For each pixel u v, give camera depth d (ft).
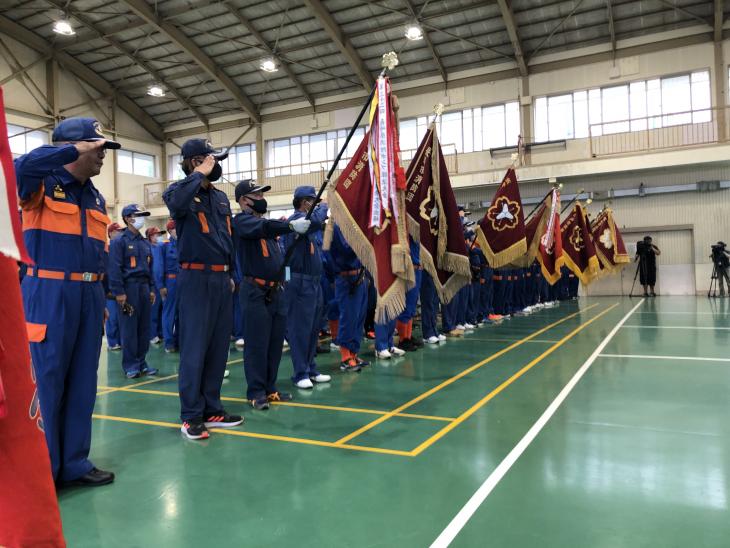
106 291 11.01
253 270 14.19
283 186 75.05
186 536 7.27
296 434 11.78
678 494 8.20
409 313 22.93
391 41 61.82
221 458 10.38
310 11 56.65
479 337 26.78
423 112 67.10
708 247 56.44
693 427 11.45
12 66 62.64
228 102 75.72
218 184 78.95
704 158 52.90
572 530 7.13
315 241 17.21
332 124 71.56
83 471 9.12
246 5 57.31
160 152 82.33
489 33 59.26
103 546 7.04
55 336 8.80
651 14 55.21
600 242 49.26
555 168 58.08
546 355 20.83
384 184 13.99
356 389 16.03
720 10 52.75
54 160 8.05
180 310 12.06
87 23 61.21
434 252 20.97
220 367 12.67
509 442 10.81
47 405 8.75
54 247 8.91
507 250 27.81
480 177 60.90
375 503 8.14
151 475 9.57
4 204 2.78
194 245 11.99
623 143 58.54
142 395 16.22
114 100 74.84
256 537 7.18
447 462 9.79
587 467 9.36
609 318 34.55
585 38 59.16
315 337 17.56
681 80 56.54
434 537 7.02
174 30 61.31
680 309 39.68
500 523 7.37
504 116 63.67
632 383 15.61
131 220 19.20
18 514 3.31
